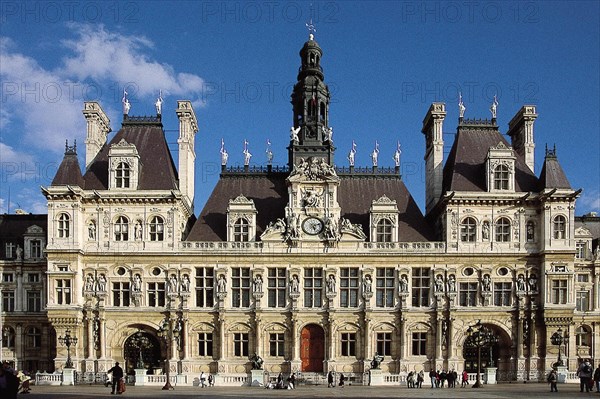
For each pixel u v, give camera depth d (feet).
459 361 287.69
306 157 318.45
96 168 308.40
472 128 326.03
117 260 291.79
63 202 289.12
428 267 294.46
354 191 320.09
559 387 244.22
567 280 286.87
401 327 289.53
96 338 286.66
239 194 317.83
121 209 294.87
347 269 295.28
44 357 328.08
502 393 207.72
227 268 293.64
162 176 304.30
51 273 284.41
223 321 289.33
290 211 298.35
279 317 290.97
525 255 292.81
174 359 286.87
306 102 325.42
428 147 340.39
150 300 292.40
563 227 289.33
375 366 275.39
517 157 312.91
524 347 288.71
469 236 295.69
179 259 293.23
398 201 317.63
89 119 318.45
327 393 214.48
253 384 269.03
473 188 303.27
